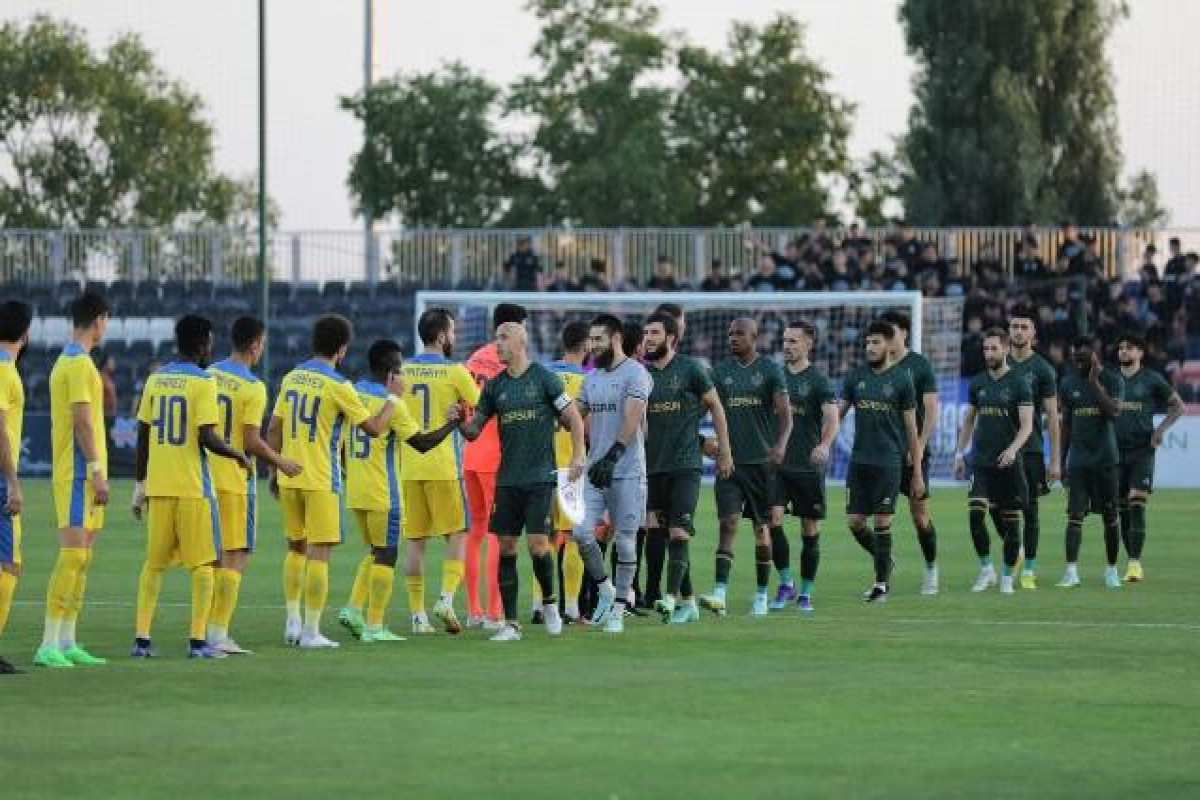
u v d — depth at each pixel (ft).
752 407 137.59
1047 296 320.70
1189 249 331.98
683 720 91.97
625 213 446.60
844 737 87.81
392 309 349.00
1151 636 124.47
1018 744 86.48
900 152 450.30
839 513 248.73
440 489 124.36
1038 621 133.18
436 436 119.65
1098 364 161.99
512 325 120.57
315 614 118.52
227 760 82.43
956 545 202.18
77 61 532.73
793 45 489.67
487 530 131.03
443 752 84.23
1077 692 100.53
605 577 126.31
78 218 534.78
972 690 101.09
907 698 98.48
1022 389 155.02
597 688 101.24
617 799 75.51
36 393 343.46
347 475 122.21
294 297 352.08
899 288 318.24
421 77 461.37
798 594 150.51
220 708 94.99
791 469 141.38
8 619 134.41
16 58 530.27
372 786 77.66
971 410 158.10
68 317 350.23
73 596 109.70
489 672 106.93
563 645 118.93
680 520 130.72
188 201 546.26
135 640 114.73
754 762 82.33
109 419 325.01
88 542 110.01
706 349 323.57
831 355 318.24
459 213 455.22
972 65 427.33
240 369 115.75
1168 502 268.62
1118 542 162.81
